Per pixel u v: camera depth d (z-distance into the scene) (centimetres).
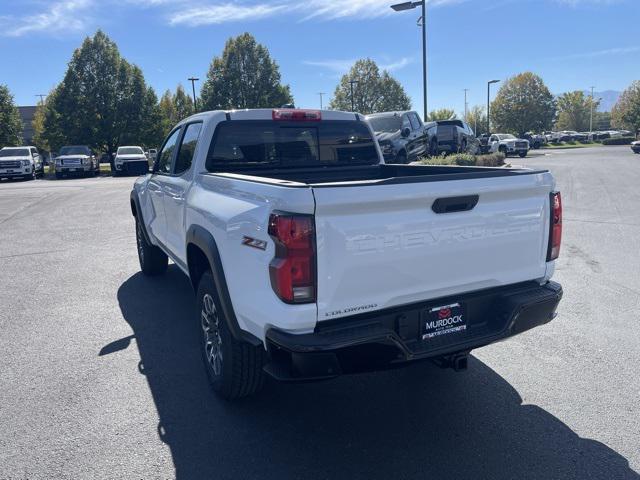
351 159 545
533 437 338
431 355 315
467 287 338
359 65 6481
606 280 672
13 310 595
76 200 1725
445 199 314
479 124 9788
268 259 297
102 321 557
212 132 473
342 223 290
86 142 4238
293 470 309
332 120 528
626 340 488
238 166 484
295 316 288
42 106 5703
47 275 748
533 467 308
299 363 291
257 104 4969
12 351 480
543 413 366
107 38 4244
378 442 337
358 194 289
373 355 306
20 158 2997
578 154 4131
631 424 350
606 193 1518
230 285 346
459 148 2475
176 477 303
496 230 340
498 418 362
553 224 368
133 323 550
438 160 1808
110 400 391
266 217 299
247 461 318
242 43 4922
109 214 1364
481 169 432
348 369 304
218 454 325
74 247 948
